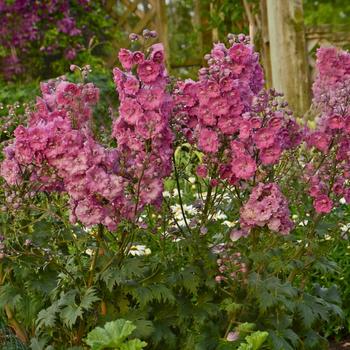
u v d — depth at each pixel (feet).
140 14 50.55
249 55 13.89
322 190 14.74
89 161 12.96
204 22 50.01
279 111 13.82
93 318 14.07
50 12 49.65
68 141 12.98
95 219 13.00
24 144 13.06
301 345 15.28
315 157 15.03
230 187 14.60
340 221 16.20
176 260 14.76
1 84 46.62
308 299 14.93
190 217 20.08
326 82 16.25
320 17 41.50
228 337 13.75
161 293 13.99
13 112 15.90
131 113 13.16
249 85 14.28
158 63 13.12
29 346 14.61
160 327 14.17
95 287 13.78
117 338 13.03
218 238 15.20
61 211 13.96
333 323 19.97
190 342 14.14
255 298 14.62
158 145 13.33
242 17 42.86
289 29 35.65
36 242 14.62
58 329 14.43
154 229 14.43
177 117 14.07
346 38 35.78
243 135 13.50
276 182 14.78
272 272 15.29
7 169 13.76
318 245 15.25
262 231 14.49
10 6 49.55
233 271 14.19
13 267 14.43
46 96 14.19
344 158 14.58
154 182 13.41
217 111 13.53
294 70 35.63
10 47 50.31
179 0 52.80
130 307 14.58
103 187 12.75
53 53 50.11
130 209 13.30
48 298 14.53
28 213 15.23
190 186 22.22
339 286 20.02
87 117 13.87
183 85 13.98
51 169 13.28
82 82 13.89
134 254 16.30
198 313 14.15
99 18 51.16
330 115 14.64
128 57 13.16
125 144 13.46
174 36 52.34
